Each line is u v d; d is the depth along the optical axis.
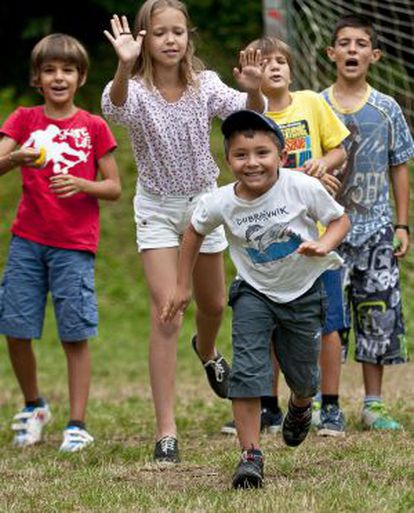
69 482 9.12
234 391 8.52
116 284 25.12
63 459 10.58
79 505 8.24
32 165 11.23
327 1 19.72
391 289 11.58
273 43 11.20
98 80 32.31
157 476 9.34
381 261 11.57
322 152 11.25
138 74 10.27
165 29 10.06
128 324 23.48
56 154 11.50
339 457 9.61
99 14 33.59
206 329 11.27
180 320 10.38
